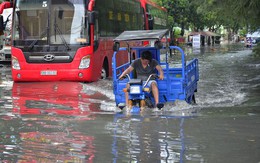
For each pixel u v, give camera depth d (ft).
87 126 30.78
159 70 38.81
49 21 59.98
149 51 39.60
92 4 60.49
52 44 59.82
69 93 50.49
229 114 35.99
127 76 40.09
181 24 279.49
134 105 38.19
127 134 28.14
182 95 38.75
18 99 45.47
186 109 38.70
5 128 30.19
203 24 285.43
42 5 60.18
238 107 40.70
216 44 331.77
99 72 64.28
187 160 22.47
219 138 26.94
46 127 30.50
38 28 60.23
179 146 25.11
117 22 74.69
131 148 24.72
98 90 53.72
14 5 60.90
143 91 37.55
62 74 59.77
